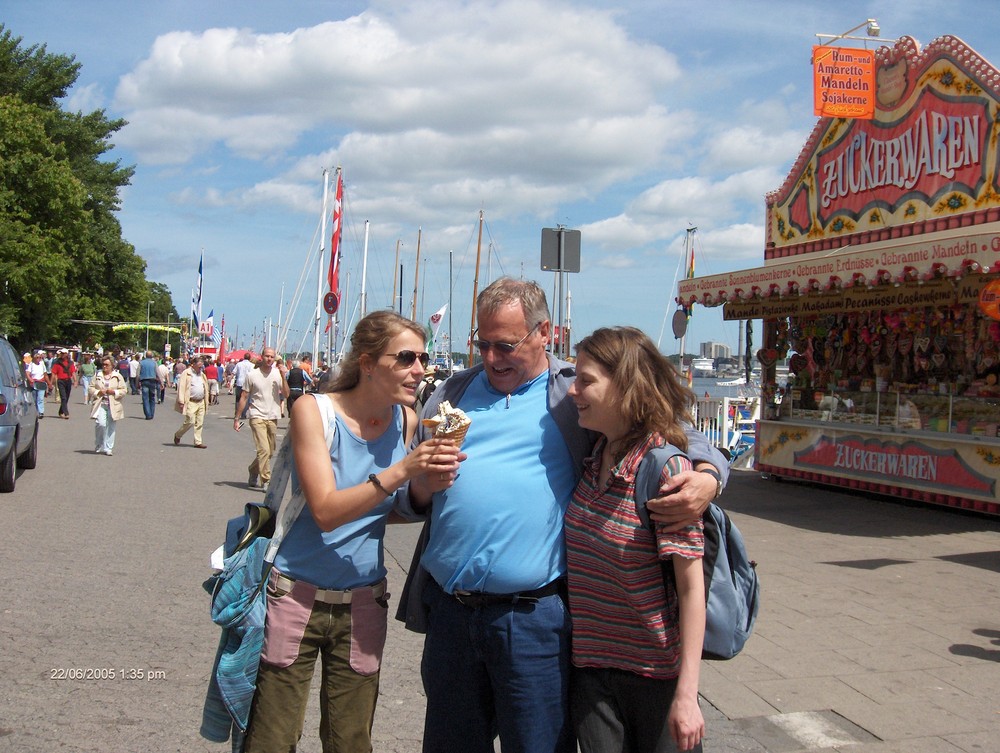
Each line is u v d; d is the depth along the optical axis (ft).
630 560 8.38
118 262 179.11
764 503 37.32
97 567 23.25
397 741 13.58
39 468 43.78
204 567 23.61
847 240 40.40
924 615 20.54
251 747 9.39
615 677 8.68
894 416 37.19
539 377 9.77
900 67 36.76
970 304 34.96
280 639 9.37
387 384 9.41
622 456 8.61
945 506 36.06
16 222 120.67
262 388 38.78
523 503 9.09
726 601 8.36
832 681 16.33
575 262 36.81
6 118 122.83
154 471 43.91
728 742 13.73
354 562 9.57
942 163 34.78
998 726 14.38
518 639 8.92
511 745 9.00
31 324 144.66
